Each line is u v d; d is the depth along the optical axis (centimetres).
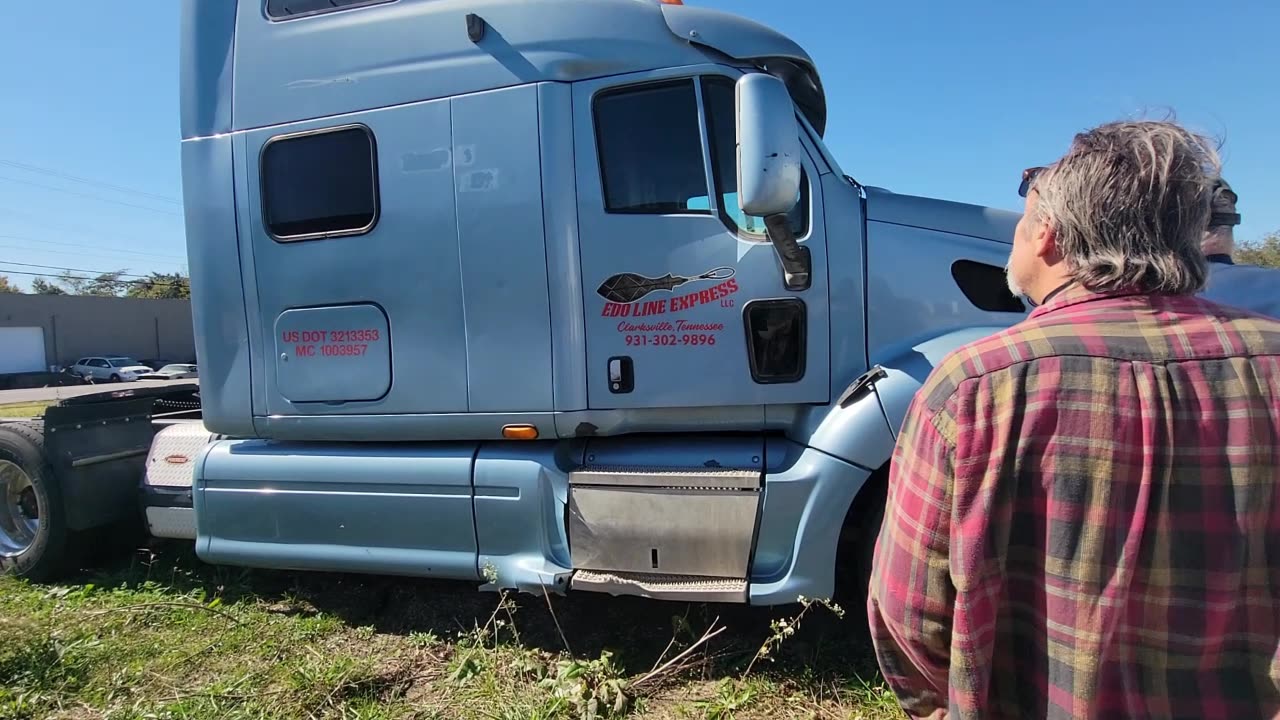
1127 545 108
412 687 313
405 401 341
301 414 354
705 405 322
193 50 362
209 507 372
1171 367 110
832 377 320
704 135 320
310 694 303
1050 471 111
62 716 293
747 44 324
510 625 342
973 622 116
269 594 412
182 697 301
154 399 496
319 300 348
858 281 319
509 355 328
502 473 330
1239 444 107
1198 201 118
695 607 373
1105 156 119
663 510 309
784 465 313
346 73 342
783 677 309
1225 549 107
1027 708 119
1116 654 111
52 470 418
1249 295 300
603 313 323
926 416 123
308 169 347
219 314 361
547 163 321
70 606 394
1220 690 109
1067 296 124
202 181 360
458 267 330
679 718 286
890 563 129
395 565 345
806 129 322
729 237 319
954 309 322
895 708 284
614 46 322
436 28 334
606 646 344
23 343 3894
